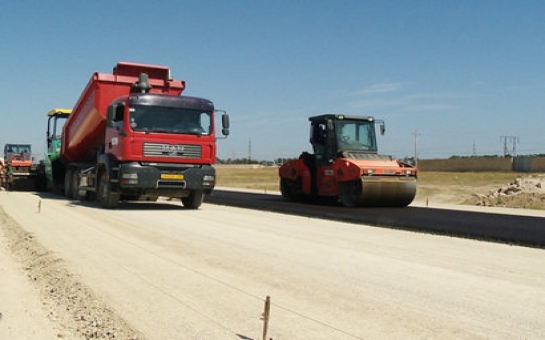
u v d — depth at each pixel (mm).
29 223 12273
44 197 21922
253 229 11320
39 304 6062
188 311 5445
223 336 4746
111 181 15328
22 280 7227
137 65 16688
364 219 12961
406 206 17484
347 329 4887
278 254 8383
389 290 6211
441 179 44906
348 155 17375
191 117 15406
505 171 65625
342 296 5949
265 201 19250
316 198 19969
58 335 5039
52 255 8219
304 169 18719
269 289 6250
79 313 5562
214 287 6340
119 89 16797
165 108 15180
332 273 7070
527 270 7395
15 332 5133
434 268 7445
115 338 4797
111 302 5773
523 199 23500
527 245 9562
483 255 8531
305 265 7562
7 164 26828
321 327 4938
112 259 7941
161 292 6137
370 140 18078
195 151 15328
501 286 6453
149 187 14914
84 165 18719
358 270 7262
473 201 25594
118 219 13062
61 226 11680
